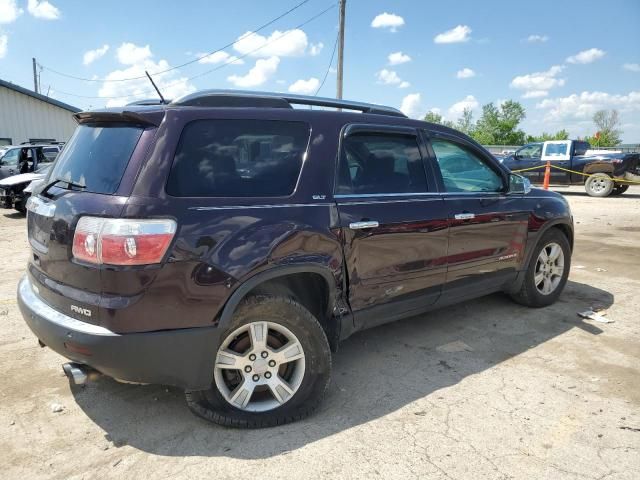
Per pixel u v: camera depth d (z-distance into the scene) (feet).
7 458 8.96
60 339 8.76
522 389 11.62
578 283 20.36
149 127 9.13
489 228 14.52
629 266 23.31
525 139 245.86
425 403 10.98
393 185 12.30
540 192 16.75
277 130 10.47
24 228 34.37
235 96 10.24
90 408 10.62
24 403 10.79
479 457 9.11
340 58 69.05
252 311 9.53
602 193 57.57
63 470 8.67
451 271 13.60
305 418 10.30
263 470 8.70
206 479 8.47
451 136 14.07
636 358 13.29
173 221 8.63
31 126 83.41
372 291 11.71
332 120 11.38
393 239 11.90
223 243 9.04
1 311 16.46
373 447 9.37
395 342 14.35
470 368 12.71
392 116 12.86
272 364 9.93
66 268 8.93
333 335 11.27
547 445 9.48
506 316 16.42
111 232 8.31
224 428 9.91
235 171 9.70
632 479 8.55
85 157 9.78
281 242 9.69
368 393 11.43
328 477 8.54
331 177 10.96
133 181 8.64
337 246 10.68
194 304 8.80
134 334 8.45
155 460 8.95
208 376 9.21
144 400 10.96
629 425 10.15
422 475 8.61
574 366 12.82
